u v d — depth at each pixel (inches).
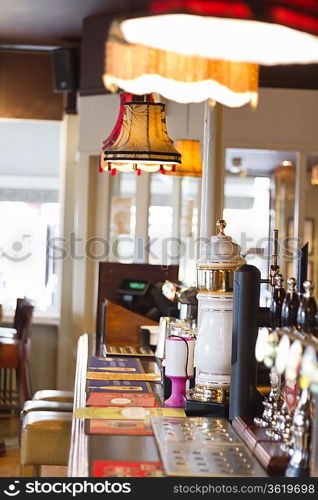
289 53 77.2
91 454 87.4
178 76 84.4
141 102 153.1
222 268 113.0
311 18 105.0
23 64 341.1
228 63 85.4
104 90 299.7
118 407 115.7
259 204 310.0
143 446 91.7
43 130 354.3
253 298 102.3
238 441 92.4
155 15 76.3
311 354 73.3
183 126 281.7
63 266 339.0
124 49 83.7
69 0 289.1
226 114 295.0
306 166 297.3
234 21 75.9
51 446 140.7
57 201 354.9
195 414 110.3
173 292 168.7
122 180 305.0
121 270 232.2
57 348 338.6
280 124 295.9
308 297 85.1
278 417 93.7
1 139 354.9
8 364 291.9
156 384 139.8
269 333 90.1
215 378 112.7
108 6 295.0
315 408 75.5
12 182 356.5
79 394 126.9
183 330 126.7
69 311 337.1
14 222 352.5
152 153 149.9
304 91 295.0
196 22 75.9
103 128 300.5
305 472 78.0
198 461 83.4
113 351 179.5
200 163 249.0
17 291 350.0
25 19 312.0
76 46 328.8
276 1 124.5
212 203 149.9
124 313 202.1
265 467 80.5
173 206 298.0
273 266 112.0
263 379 108.3
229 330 112.9
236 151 301.0
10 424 289.3
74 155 341.7
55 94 342.3
